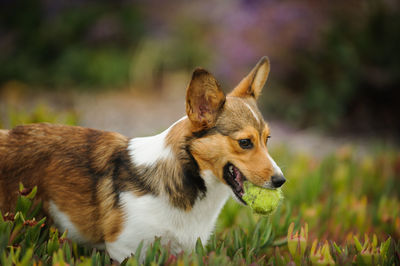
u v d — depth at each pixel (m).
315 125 9.76
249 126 2.94
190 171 2.92
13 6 14.86
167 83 13.05
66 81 12.25
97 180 2.99
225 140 2.88
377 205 4.96
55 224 3.10
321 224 4.17
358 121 9.88
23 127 3.21
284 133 9.25
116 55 13.47
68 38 13.82
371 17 10.05
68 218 3.03
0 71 11.95
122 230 2.87
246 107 3.05
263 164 2.89
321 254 2.84
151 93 12.46
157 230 2.87
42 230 3.02
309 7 10.20
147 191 2.88
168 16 14.55
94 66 12.73
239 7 11.50
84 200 2.98
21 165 3.02
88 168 3.02
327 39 9.82
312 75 10.02
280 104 10.25
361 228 4.17
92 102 10.60
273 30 10.09
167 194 2.88
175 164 2.91
